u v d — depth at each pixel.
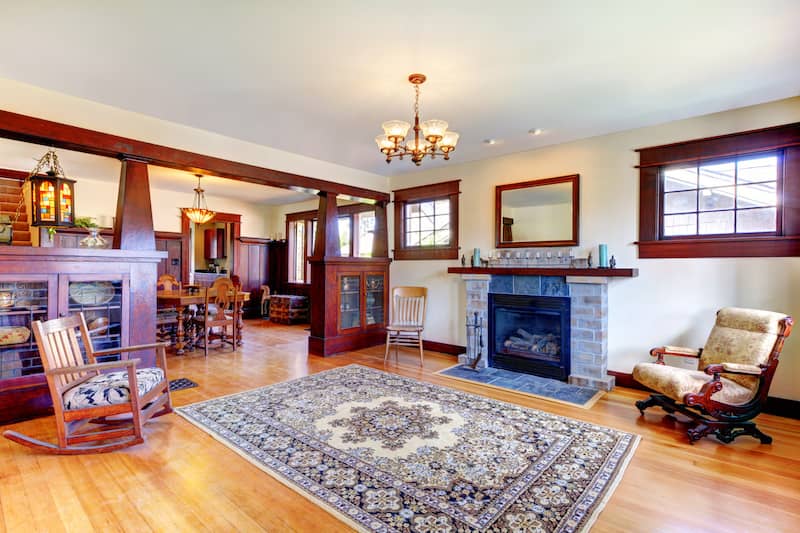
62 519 1.89
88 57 2.69
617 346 4.13
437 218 5.75
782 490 2.17
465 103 3.45
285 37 2.44
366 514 1.93
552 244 4.59
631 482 2.24
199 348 5.69
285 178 4.89
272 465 2.39
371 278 6.03
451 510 1.96
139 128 3.66
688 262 3.76
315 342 5.43
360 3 2.11
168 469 2.35
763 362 2.84
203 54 2.65
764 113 3.42
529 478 2.26
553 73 2.90
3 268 2.96
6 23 2.29
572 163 4.47
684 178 3.83
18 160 5.10
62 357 2.66
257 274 9.23
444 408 3.35
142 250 3.64
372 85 3.10
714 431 2.83
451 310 5.53
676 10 2.16
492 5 2.13
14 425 2.98
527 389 3.92
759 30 2.35
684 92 3.22
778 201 3.37
